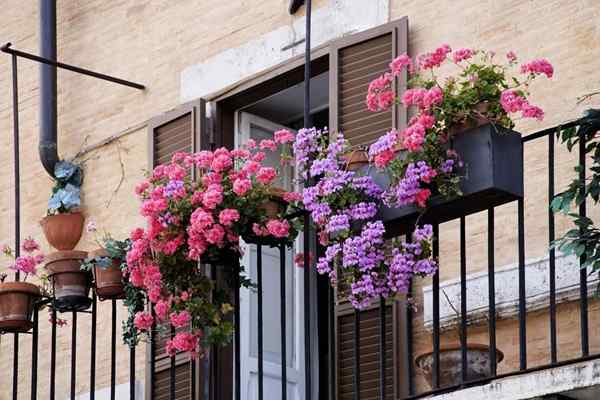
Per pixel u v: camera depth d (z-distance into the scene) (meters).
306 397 10.25
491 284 9.69
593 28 10.62
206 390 11.68
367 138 11.34
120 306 12.70
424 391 10.51
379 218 9.98
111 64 13.25
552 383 9.07
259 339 10.55
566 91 10.62
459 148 9.71
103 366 12.70
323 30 11.93
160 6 13.04
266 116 12.72
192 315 10.69
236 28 12.50
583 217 9.49
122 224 12.82
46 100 13.26
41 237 13.48
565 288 10.19
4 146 13.93
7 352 13.42
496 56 10.98
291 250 12.48
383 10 11.61
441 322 10.65
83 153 13.21
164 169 10.86
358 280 10.06
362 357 10.99
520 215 9.67
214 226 10.45
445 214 9.95
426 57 10.00
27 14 14.06
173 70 12.84
